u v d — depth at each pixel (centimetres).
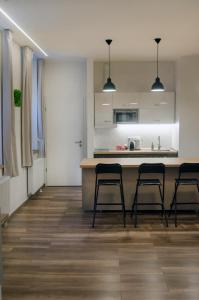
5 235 458
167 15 453
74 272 344
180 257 379
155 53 692
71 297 296
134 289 308
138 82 782
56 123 802
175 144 765
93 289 309
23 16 452
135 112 763
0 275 241
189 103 719
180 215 558
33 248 410
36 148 736
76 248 410
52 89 794
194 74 716
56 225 504
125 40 584
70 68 791
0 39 504
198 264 361
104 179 547
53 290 308
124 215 505
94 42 599
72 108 798
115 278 330
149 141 804
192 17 460
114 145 802
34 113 741
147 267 354
